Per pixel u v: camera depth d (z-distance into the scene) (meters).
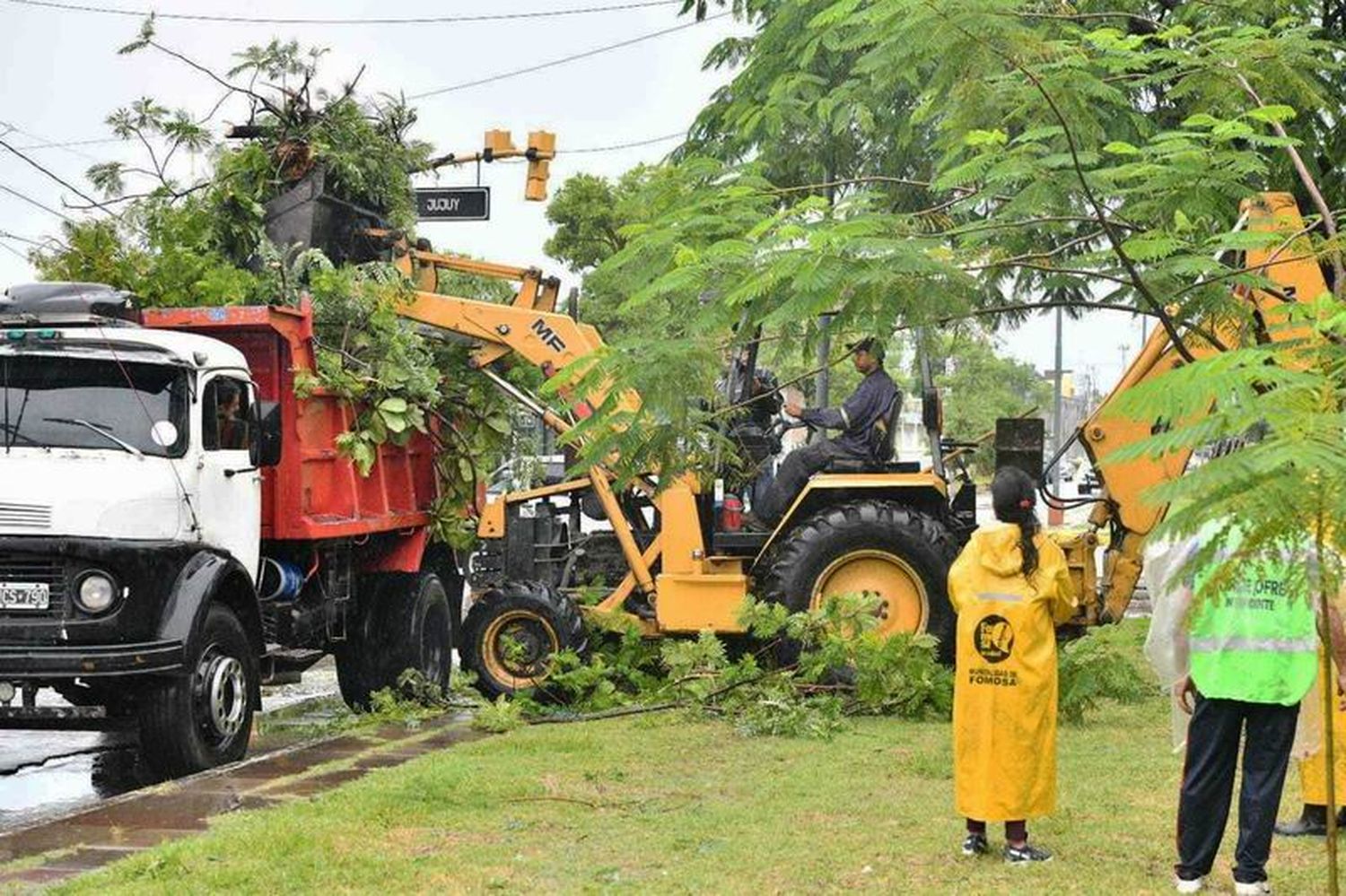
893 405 12.91
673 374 7.12
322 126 13.81
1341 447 3.80
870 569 12.31
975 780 7.02
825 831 7.70
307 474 12.03
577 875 6.84
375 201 14.33
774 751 10.16
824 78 10.67
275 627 12.05
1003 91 6.95
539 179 16.56
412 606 13.65
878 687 11.55
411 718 12.20
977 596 7.03
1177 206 7.05
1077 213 7.07
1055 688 7.04
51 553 9.77
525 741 10.54
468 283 16.36
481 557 13.93
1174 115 8.20
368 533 12.76
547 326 13.66
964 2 6.52
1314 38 8.63
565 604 12.70
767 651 12.52
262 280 12.99
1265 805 6.33
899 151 10.32
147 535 10.15
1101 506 12.20
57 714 10.09
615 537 13.78
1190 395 4.10
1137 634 10.98
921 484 12.54
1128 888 6.61
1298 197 11.13
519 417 14.71
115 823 7.91
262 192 13.60
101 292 10.95
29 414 10.29
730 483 12.64
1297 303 5.56
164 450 10.41
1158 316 6.68
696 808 8.27
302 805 8.11
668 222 7.82
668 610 12.61
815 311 6.49
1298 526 3.89
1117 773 9.13
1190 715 6.65
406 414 12.97
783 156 10.58
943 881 6.75
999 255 7.27
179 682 10.04
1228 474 3.85
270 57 13.80
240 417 11.30
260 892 6.48
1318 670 6.20
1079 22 9.06
